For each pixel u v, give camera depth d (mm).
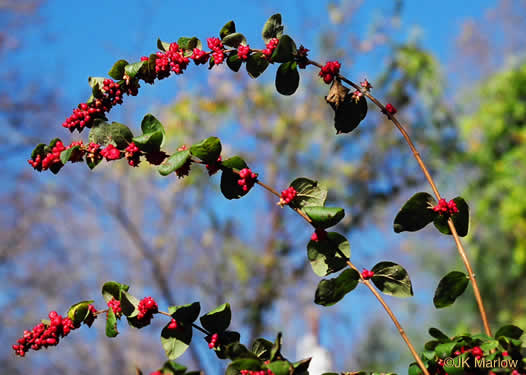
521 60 9164
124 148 1775
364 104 1859
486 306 8656
